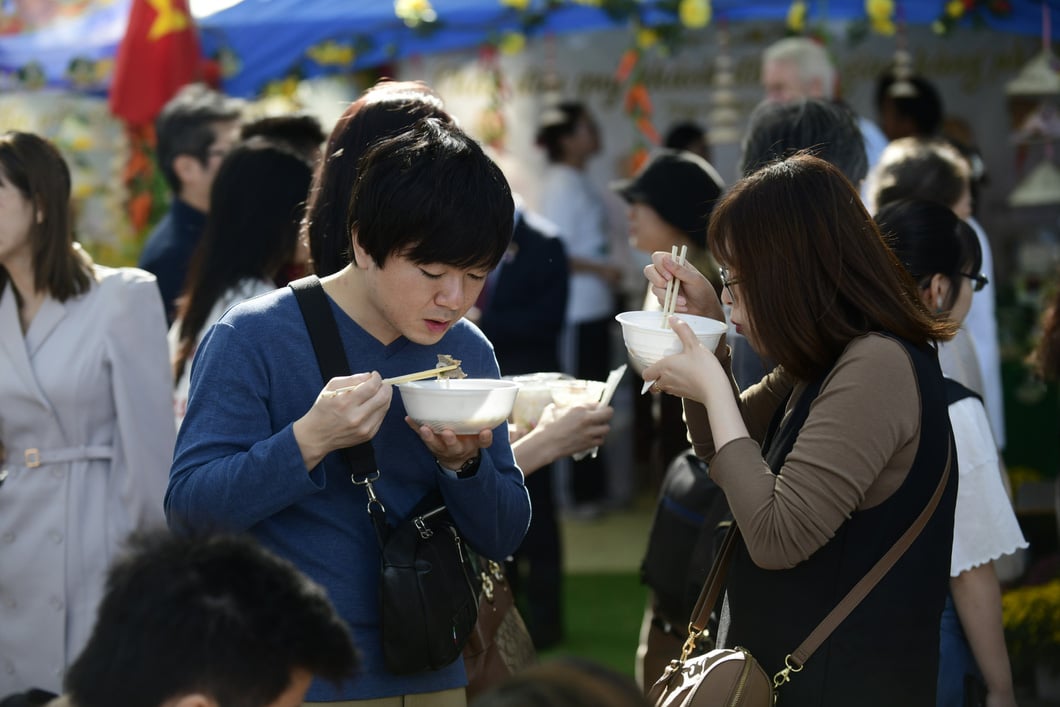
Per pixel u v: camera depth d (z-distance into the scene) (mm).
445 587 3318
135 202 9352
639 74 10469
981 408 4219
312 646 2336
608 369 11156
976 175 8234
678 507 4598
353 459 3322
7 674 4824
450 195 3096
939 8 8969
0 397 4723
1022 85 9867
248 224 4883
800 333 3312
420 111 3754
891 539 3232
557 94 11641
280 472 3111
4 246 4660
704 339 3504
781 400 3881
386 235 3125
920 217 4512
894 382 3201
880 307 3303
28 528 4770
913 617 3252
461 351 3635
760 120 5035
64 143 10742
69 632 4785
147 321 4883
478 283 3271
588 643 7906
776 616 3283
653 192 5746
